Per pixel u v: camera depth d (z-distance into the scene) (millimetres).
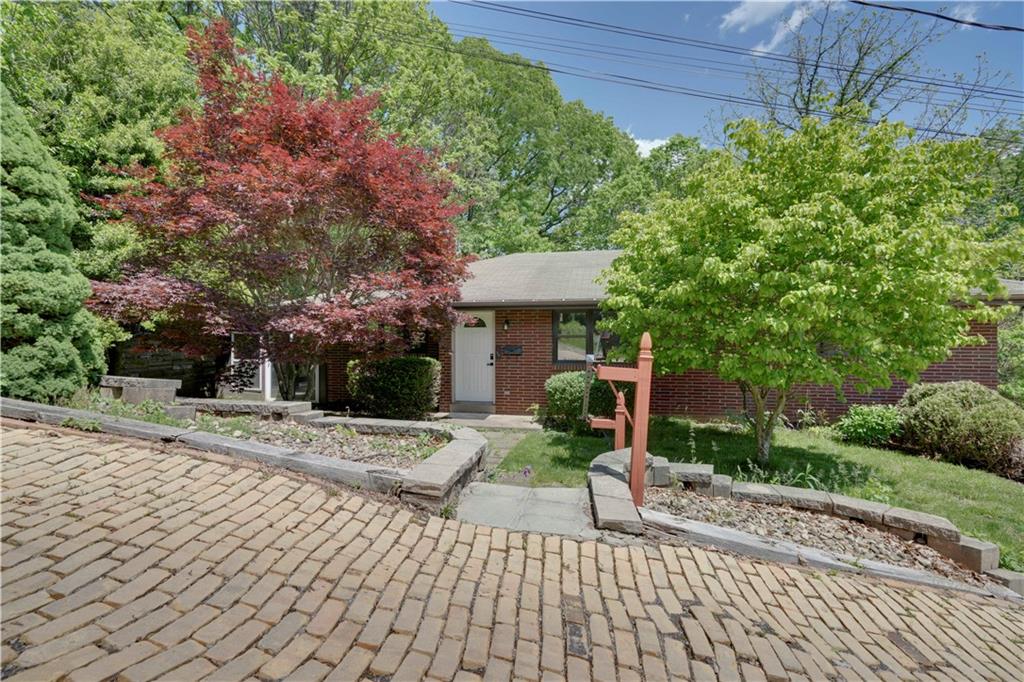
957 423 6473
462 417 9570
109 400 5473
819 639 2611
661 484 4590
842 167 5527
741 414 8039
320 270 7324
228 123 6730
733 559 3311
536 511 3844
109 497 2992
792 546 3535
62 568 2252
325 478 3736
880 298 5051
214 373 11570
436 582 2705
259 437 4793
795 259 5234
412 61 17016
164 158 7074
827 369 5090
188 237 6594
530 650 2246
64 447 3641
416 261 7320
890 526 4062
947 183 5281
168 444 3906
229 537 2748
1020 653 2789
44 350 5039
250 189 5883
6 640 1771
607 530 3506
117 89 9422
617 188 21984
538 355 9836
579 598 2723
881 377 5383
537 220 23109
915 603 3139
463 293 9797
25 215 5176
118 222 8664
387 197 6551
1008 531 4438
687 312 5684
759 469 5672
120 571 2299
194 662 1831
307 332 6238
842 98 15070
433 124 19062
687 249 5746
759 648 2445
